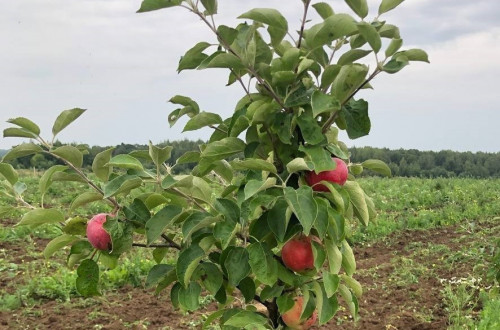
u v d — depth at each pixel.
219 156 3.20
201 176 3.49
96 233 3.06
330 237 2.98
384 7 3.19
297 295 3.25
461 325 6.29
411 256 10.29
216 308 7.21
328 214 2.78
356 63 3.07
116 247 3.01
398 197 20.48
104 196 2.91
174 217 3.01
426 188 22.05
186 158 3.45
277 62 3.03
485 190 21.20
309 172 3.05
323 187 3.02
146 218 3.10
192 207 3.51
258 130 3.21
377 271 9.34
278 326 3.32
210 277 3.09
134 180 2.92
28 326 6.46
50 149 3.06
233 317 3.14
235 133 3.18
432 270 8.95
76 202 3.11
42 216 3.18
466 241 11.68
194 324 6.51
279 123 3.01
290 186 3.04
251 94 3.22
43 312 6.98
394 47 2.96
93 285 3.15
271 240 3.11
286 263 3.05
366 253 11.61
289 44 3.41
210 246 3.04
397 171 45.72
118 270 8.42
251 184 2.74
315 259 2.90
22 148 3.08
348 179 3.54
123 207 3.12
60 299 7.41
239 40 3.00
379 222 14.28
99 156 3.04
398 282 8.31
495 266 6.39
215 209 3.02
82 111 3.06
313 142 2.92
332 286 2.89
